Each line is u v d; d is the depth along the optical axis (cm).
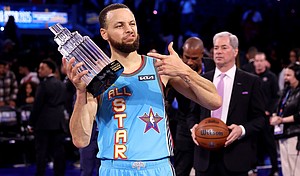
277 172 977
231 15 1659
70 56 390
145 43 1491
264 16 1739
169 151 421
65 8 1441
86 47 391
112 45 419
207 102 423
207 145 584
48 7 1430
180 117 687
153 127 414
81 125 402
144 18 1588
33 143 1174
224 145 586
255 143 634
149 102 415
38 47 1417
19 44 1396
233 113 612
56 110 989
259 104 612
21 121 1152
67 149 1200
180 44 1548
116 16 412
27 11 1415
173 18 1666
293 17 1761
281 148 840
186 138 681
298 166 816
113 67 387
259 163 1127
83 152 816
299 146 805
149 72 421
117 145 413
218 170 612
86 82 390
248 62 1202
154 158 412
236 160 602
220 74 624
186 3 1752
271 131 966
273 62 1479
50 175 1083
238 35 1627
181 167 689
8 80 1224
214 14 1784
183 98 676
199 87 416
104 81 388
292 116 811
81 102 399
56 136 996
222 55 615
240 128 594
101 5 1591
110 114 415
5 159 1171
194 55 675
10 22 1362
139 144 411
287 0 1789
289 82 824
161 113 420
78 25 1448
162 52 1463
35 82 1212
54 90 983
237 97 614
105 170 421
